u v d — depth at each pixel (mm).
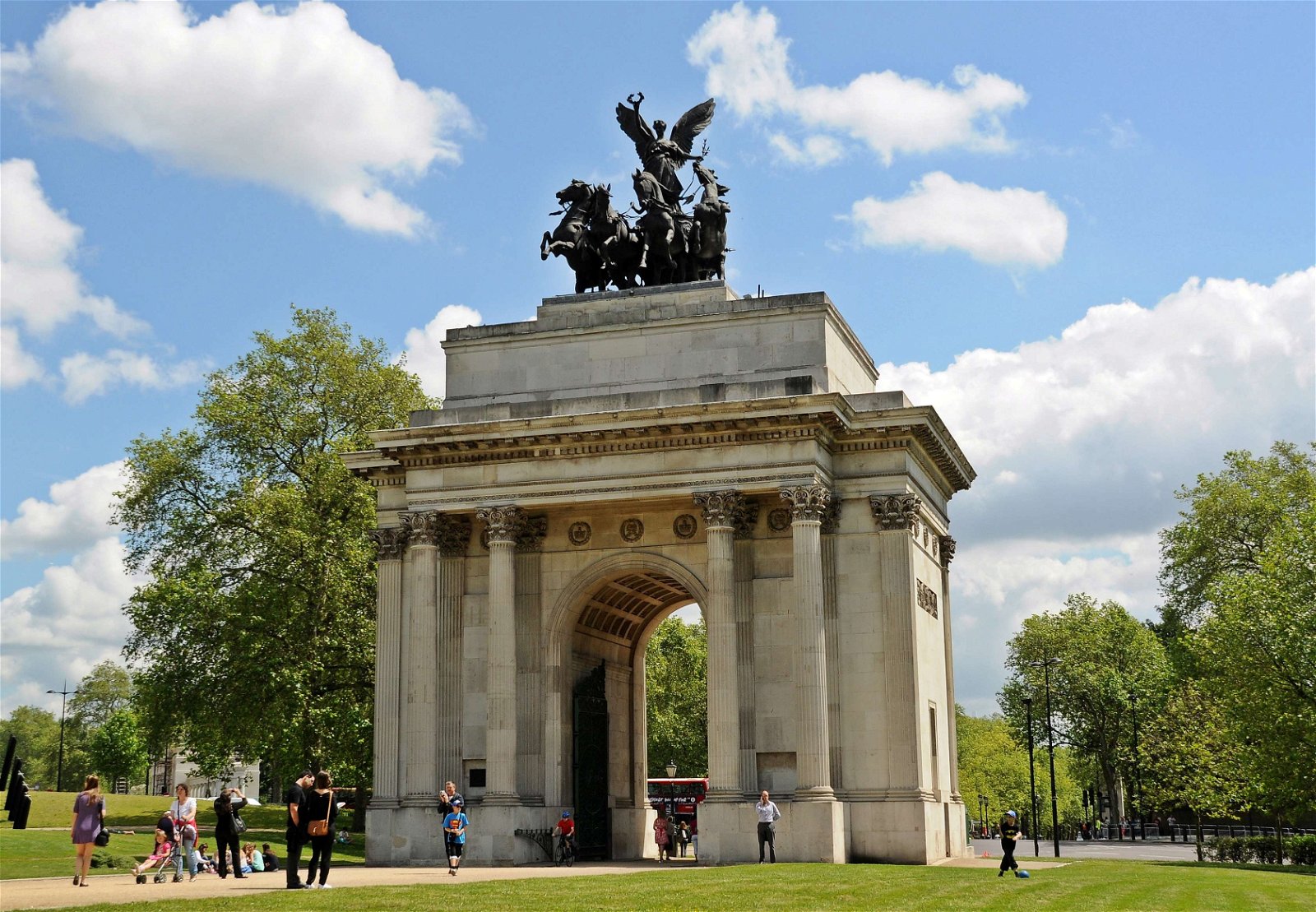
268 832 176250
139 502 176000
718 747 121438
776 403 122250
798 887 85000
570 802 132875
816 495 122312
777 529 127625
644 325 135500
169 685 164250
